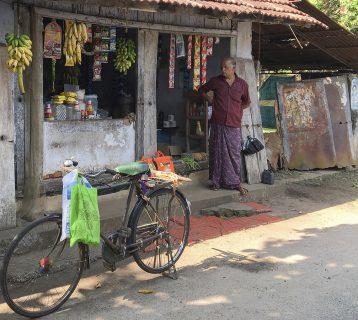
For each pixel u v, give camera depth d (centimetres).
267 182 816
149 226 466
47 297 421
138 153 695
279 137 972
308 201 786
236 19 666
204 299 429
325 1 1303
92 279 467
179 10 574
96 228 399
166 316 397
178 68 883
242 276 480
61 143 607
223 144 739
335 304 422
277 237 604
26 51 504
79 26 593
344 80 1016
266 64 1309
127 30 688
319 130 982
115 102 726
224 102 729
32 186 570
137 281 465
